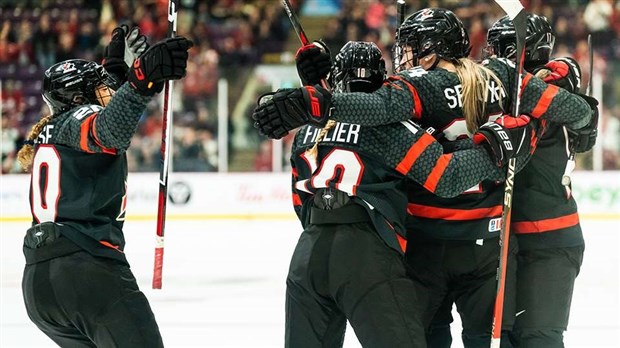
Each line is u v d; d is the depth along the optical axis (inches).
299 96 188.2
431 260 219.1
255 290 467.8
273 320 398.0
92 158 211.6
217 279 499.5
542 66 232.1
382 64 213.5
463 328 231.9
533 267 234.5
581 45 802.8
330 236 202.5
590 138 239.1
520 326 234.8
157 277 211.8
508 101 212.4
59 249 209.0
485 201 216.7
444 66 211.9
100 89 224.4
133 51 235.6
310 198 211.3
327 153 205.5
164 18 863.7
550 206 234.1
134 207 723.4
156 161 732.7
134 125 197.9
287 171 730.2
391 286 198.5
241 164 729.6
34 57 822.5
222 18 865.5
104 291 207.2
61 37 828.0
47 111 750.5
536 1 824.9
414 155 198.5
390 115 197.2
